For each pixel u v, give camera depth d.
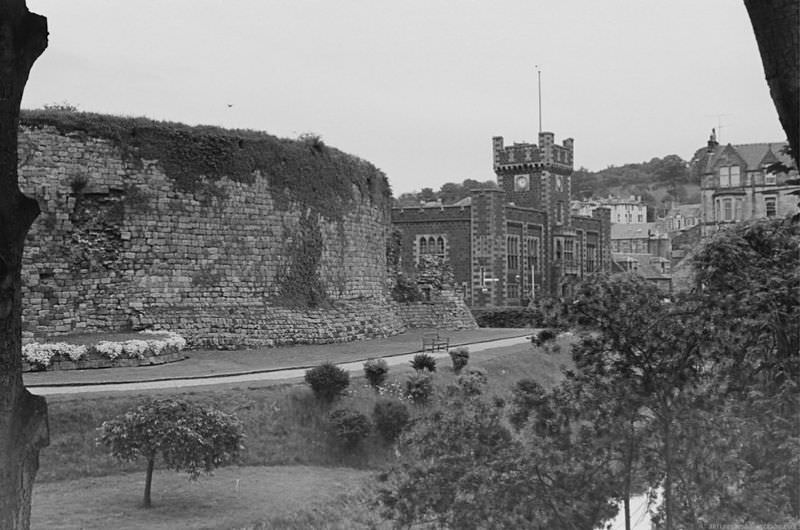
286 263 51.19
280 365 40.94
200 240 47.31
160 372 37.53
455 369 40.47
